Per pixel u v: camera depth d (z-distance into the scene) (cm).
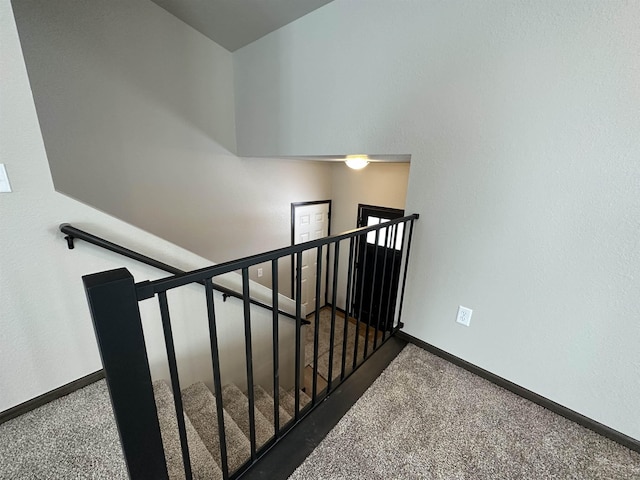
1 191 105
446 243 167
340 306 477
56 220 119
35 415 128
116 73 213
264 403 198
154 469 77
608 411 130
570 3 112
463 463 118
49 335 128
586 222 123
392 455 119
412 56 156
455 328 173
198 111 266
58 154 198
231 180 309
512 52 128
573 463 120
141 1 216
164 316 70
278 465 112
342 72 190
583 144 119
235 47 266
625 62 105
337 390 150
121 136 224
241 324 201
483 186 148
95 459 112
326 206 441
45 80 185
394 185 375
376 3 164
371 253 409
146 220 251
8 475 106
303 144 228
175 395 76
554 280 135
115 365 63
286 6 197
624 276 118
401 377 165
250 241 346
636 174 110
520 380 154
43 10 178
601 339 127
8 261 112
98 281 57
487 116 140
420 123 161
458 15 138
